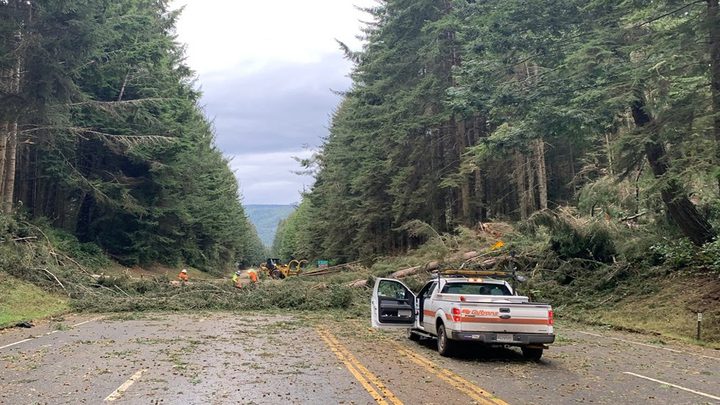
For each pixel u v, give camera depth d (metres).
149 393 7.54
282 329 15.66
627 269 20.16
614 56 16.52
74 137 31.50
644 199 19.80
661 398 7.82
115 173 37.12
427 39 30.86
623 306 18.27
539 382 8.79
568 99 16.78
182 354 10.83
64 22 22.98
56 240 30.02
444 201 34.78
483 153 19.67
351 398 7.41
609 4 16.64
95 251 35.09
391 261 29.53
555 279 21.64
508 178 33.75
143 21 32.44
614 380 9.09
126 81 34.59
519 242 23.41
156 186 38.94
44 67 22.11
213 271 56.41
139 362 9.86
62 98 23.62
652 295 18.11
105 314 19.75
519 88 18.17
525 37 17.88
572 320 18.53
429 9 31.42
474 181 34.62
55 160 31.44
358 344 12.84
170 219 40.47
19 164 33.41
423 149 32.78
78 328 15.13
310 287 24.05
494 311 10.80
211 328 15.61
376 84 34.12
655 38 15.70
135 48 32.25
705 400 7.74
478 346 12.96
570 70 16.89
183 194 43.75
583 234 21.20
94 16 25.28
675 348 13.17
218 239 57.75
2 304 17.70
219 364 9.80
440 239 26.53
